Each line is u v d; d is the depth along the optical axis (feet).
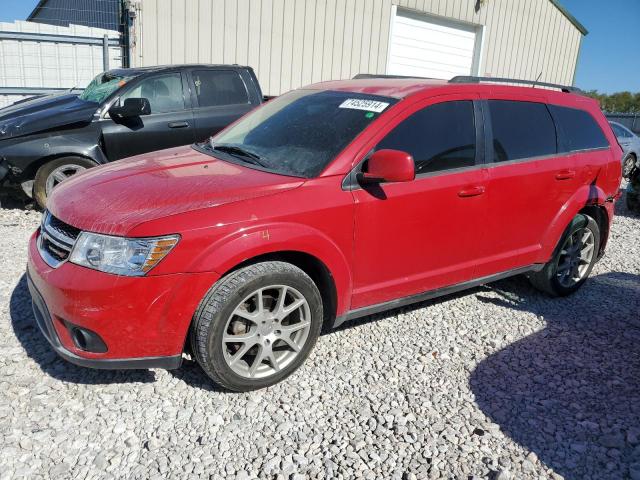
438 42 44.39
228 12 32.94
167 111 21.38
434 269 12.11
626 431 9.55
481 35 46.39
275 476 8.12
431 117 11.68
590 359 12.05
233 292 9.16
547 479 8.40
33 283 9.78
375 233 10.77
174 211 8.95
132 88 20.83
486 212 12.45
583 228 15.19
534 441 9.21
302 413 9.59
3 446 8.38
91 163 20.15
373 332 12.61
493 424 9.59
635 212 29.66
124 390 9.89
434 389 10.55
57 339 9.25
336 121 11.41
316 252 9.97
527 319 13.92
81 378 10.15
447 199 11.66
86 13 35.60
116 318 8.65
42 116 19.76
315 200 9.92
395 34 41.39
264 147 11.63
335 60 38.32
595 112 15.61
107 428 8.92
